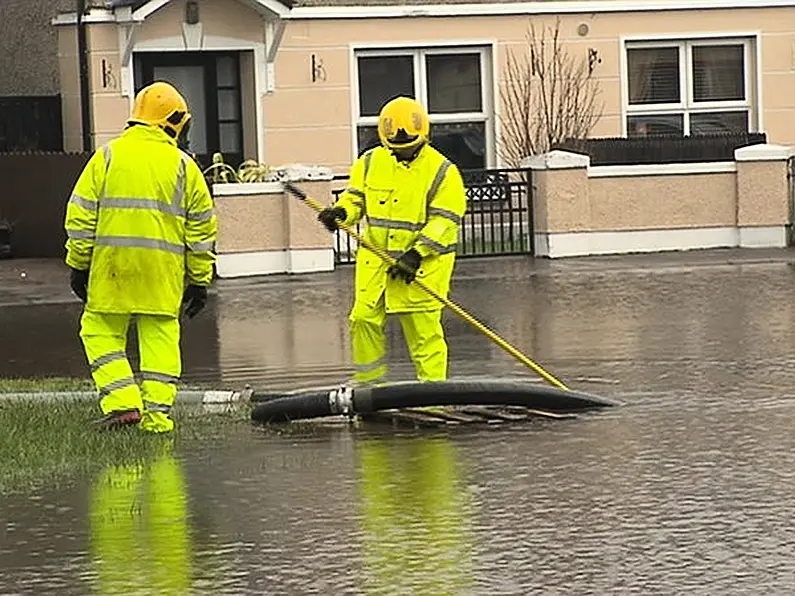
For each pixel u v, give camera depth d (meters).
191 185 14.52
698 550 10.24
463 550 10.37
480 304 24.20
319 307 24.42
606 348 19.48
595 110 35.62
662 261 29.52
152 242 14.34
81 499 12.04
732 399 15.69
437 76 35.16
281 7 33.44
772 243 31.48
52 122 34.66
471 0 34.94
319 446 13.93
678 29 35.84
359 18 34.44
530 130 35.25
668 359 18.45
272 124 34.12
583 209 30.75
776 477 12.19
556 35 35.28
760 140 33.19
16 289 27.53
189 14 33.34
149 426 14.50
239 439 14.30
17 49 35.88
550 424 14.62
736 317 21.98
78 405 15.87
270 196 28.91
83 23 32.97
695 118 36.25
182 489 12.30
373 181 15.28
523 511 11.35
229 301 25.41
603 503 11.52
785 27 36.31
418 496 11.88
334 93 34.44
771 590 9.40
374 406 14.91
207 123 34.28
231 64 34.38
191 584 9.79
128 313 14.41
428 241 15.08
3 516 11.58
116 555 10.48
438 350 15.45
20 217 32.84
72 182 31.97
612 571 9.84
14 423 14.68
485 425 14.65
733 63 36.31
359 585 9.68
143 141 14.44
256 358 19.50
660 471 12.48
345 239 30.16
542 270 28.62
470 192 31.00
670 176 31.16
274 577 9.89
